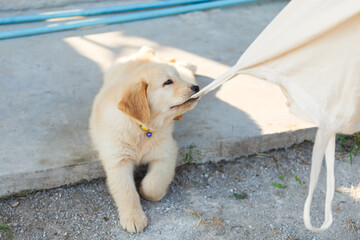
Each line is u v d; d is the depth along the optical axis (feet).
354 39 1.94
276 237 2.82
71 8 5.16
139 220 2.76
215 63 4.23
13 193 2.93
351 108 2.01
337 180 3.29
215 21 5.09
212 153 3.33
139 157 2.97
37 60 4.06
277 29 2.19
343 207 3.07
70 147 3.12
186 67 3.90
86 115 3.44
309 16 2.05
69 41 4.43
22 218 2.81
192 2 5.48
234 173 3.30
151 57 3.66
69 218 2.83
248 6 5.59
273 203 3.06
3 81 3.73
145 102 2.69
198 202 3.02
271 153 3.49
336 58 1.99
